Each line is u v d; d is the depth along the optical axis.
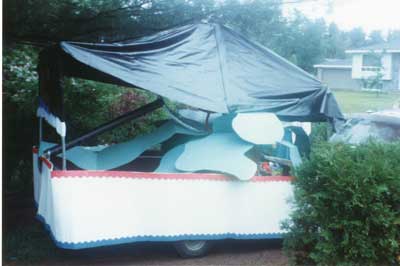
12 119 8.91
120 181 5.47
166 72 6.24
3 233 6.91
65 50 5.73
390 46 37.16
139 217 5.58
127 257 6.12
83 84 9.38
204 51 6.71
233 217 5.98
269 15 8.21
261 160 6.64
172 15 8.05
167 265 5.79
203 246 6.07
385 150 5.52
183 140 7.44
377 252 5.20
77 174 5.24
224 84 6.49
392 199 5.18
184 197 5.78
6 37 7.78
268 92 6.77
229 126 6.52
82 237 5.25
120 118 6.80
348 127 10.16
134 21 8.06
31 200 9.02
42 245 6.42
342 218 5.16
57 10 7.28
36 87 8.79
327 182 5.24
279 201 6.11
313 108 7.08
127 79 5.93
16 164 9.16
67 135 9.22
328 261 5.27
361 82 37.03
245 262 5.91
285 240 5.65
